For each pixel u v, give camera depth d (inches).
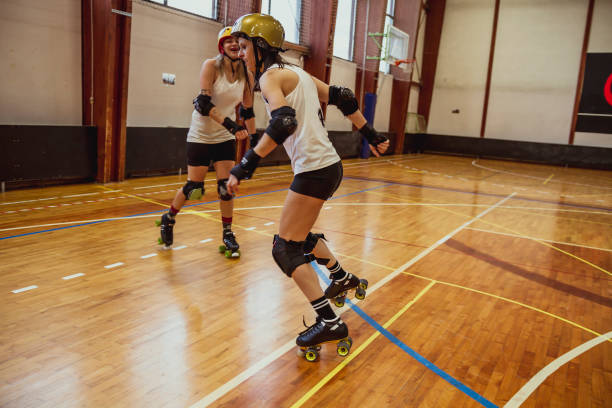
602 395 70.6
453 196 283.0
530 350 85.1
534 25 596.7
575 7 571.2
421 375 73.9
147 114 283.9
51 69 231.0
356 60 514.6
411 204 243.0
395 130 614.9
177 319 89.3
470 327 94.0
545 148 600.1
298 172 72.0
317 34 426.6
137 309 92.7
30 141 215.5
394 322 94.2
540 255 155.7
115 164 256.1
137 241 140.4
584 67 572.1
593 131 575.2
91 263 118.3
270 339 83.4
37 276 107.0
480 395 68.9
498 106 631.2
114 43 237.3
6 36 209.8
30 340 77.6
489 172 460.4
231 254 129.3
